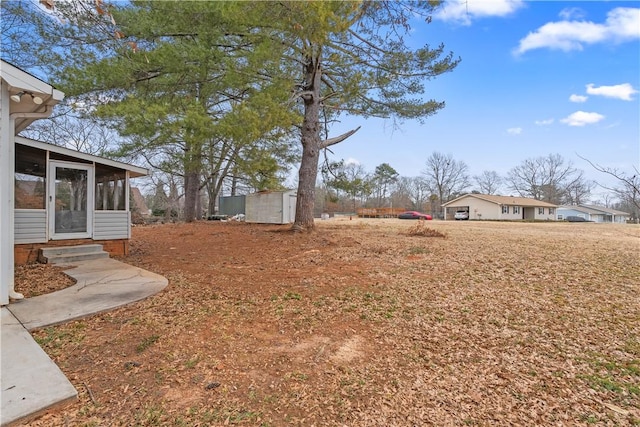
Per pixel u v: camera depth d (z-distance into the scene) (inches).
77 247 258.5
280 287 185.9
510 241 370.0
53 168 252.7
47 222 250.1
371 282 198.2
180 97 328.5
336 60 348.5
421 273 219.5
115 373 96.0
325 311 151.6
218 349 113.4
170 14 279.0
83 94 299.6
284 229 417.1
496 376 100.7
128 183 293.0
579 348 118.8
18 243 236.8
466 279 205.5
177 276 205.8
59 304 148.9
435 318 145.5
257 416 80.0
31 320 129.6
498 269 229.6
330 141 426.9
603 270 226.1
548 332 132.0
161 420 76.9
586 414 82.7
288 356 110.4
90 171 271.3
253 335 125.6
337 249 302.2
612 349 117.7
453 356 112.9
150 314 141.3
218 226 495.2
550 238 406.3
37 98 153.6
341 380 97.1
